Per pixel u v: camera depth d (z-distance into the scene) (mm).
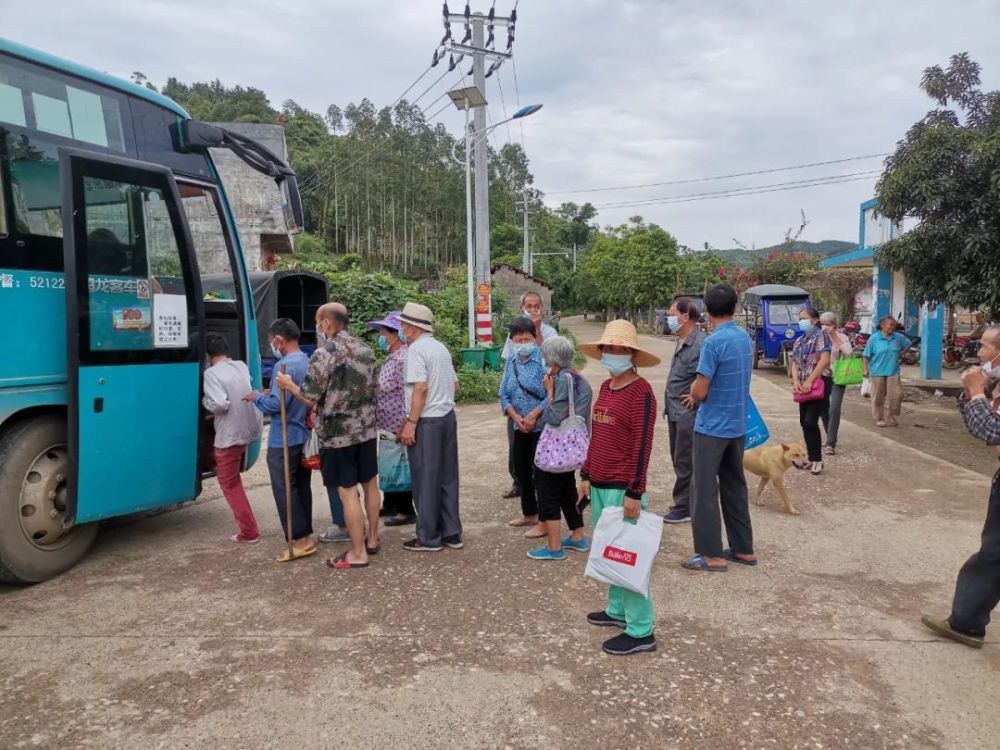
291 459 4949
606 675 3424
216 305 6664
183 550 5195
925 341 16344
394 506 5941
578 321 73250
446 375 5121
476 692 3268
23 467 4449
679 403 5746
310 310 15328
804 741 2930
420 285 27641
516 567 4844
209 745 2869
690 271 51125
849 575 4742
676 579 4656
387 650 3656
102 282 4664
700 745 2900
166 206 5133
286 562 4930
